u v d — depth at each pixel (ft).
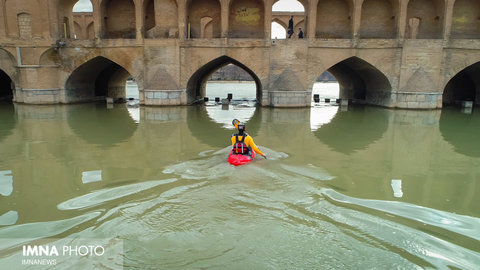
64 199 13.52
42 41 46.85
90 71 53.83
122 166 18.29
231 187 14.24
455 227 11.49
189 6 50.65
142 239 10.04
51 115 38.63
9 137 26.25
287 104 47.29
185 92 48.49
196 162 18.57
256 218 11.38
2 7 46.09
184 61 47.50
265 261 8.93
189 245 9.67
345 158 20.76
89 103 52.01
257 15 51.78
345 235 10.46
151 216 11.57
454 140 27.04
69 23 51.72
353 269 8.71
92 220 11.44
